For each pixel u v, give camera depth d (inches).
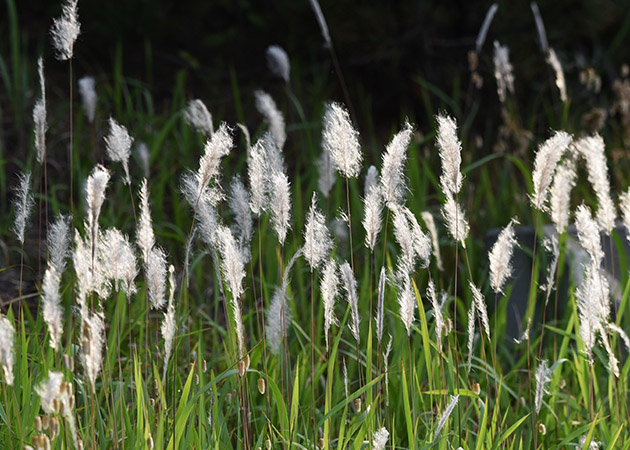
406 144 123.3
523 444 155.1
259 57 405.7
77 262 101.9
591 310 130.5
